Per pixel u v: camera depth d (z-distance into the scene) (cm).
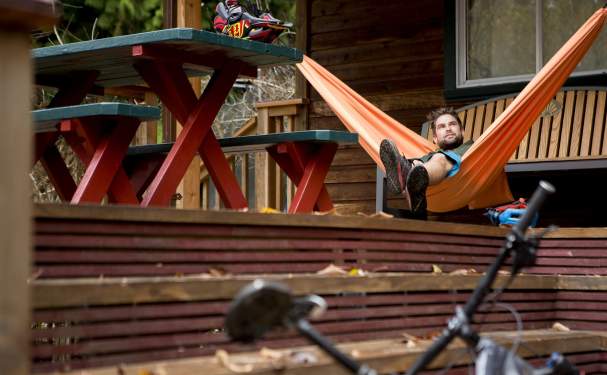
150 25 2800
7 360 393
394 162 1005
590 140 1373
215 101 956
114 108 848
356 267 713
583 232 905
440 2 1655
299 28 1780
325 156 1038
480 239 841
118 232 570
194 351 578
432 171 1039
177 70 939
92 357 538
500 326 811
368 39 1719
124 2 2747
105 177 866
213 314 591
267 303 392
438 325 744
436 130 1201
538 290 869
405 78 1680
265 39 1040
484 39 1608
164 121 1422
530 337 767
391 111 1691
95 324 536
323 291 646
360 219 714
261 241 647
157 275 588
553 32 1562
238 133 1764
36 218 536
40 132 1014
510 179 1477
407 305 718
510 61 1592
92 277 558
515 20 1591
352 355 597
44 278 538
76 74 1077
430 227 781
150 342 559
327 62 1758
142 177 1094
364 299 683
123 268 572
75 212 548
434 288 736
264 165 1580
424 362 467
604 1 1525
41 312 513
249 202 1814
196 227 610
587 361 794
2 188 397
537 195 499
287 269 663
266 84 2512
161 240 591
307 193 1018
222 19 1073
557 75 1166
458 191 1091
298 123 1747
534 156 1399
